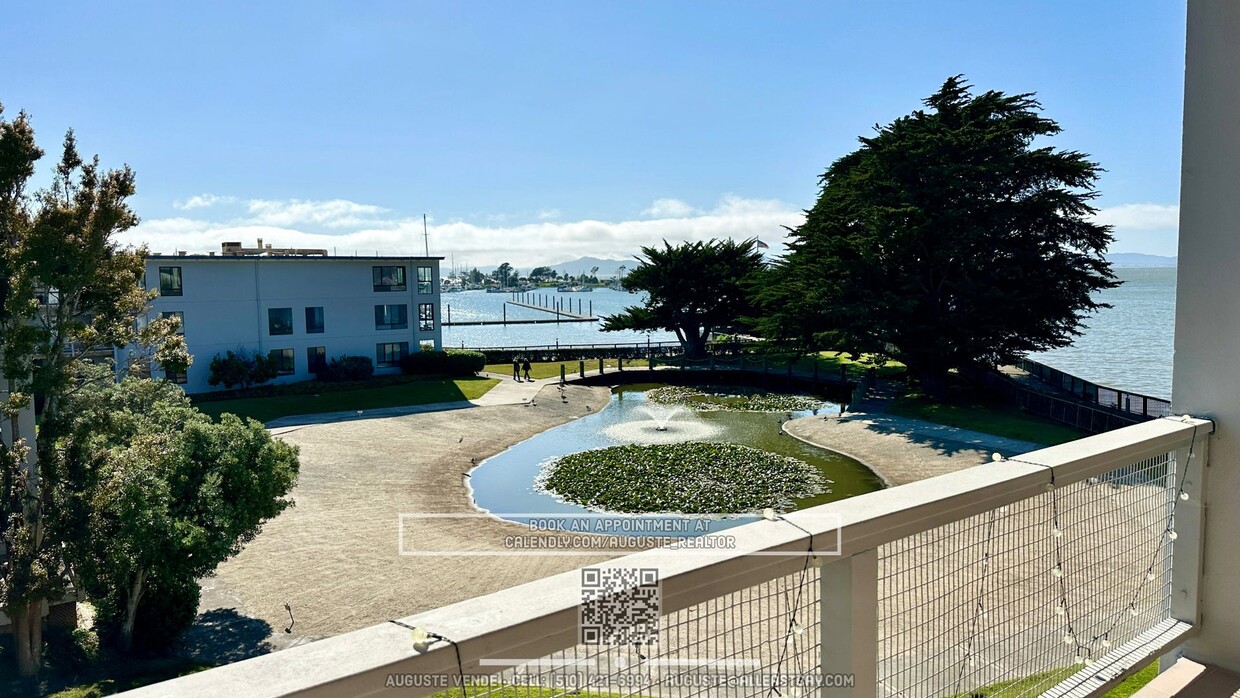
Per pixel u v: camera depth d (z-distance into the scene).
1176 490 2.80
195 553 10.43
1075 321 27.09
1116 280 26.88
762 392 36.19
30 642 10.05
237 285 34.19
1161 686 2.88
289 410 29.33
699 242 45.12
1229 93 2.68
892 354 29.83
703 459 21.92
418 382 36.59
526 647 1.26
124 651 10.57
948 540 2.12
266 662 1.10
